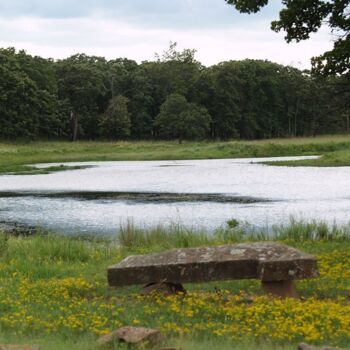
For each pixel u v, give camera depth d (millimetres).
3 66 104125
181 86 129750
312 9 15516
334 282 10094
